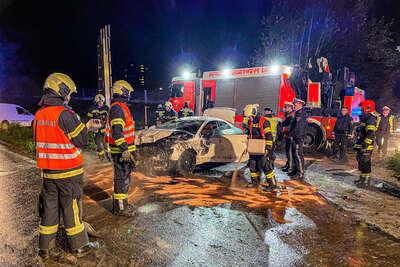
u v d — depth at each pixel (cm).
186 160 515
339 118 742
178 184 470
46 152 228
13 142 873
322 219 341
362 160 487
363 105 496
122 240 279
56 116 225
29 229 303
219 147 565
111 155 327
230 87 953
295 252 262
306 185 492
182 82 1098
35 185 455
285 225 321
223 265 238
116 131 298
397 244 280
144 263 239
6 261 240
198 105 1043
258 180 477
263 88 873
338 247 273
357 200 414
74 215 244
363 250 268
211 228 309
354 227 320
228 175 545
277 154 838
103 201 387
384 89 1697
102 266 234
